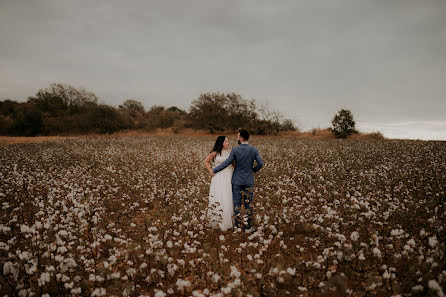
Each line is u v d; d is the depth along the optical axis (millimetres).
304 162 10883
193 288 3053
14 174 8766
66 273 3230
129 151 17172
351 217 4262
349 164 10211
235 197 4586
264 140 25625
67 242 3846
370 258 3439
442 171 7906
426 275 2395
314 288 2967
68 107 43562
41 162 12039
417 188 6137
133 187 7227
